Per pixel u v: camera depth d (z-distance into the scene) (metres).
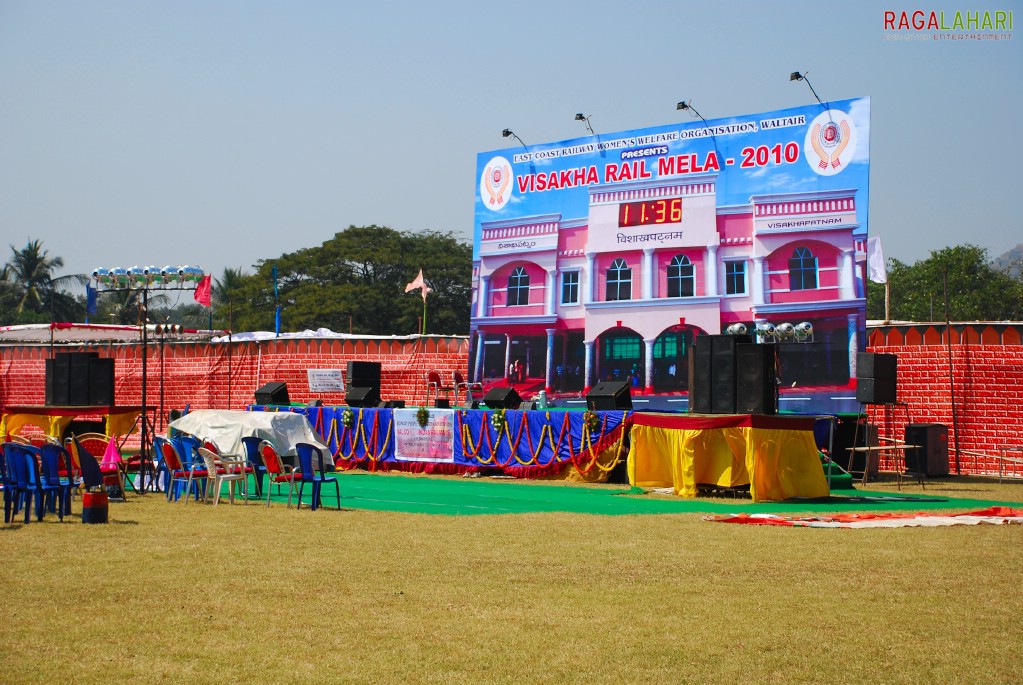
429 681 6.30
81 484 16.55
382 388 29.67
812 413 20.92
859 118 21.31
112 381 22.11
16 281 69.75
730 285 22.69
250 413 19.28
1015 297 51.78
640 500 17.11
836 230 21.44
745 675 6.40
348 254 62.38
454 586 9.02
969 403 22.11
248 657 6.78
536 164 25.72
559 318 25.09
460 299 63.31
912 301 54.25
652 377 23.58
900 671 6.46
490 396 23.16
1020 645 7.04
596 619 7.79
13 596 8.55
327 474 22.92
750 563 10.16
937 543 11.43
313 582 9.17
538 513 14.73
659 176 23.80
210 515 14.28
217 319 68.19
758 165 22.48
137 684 6.22
